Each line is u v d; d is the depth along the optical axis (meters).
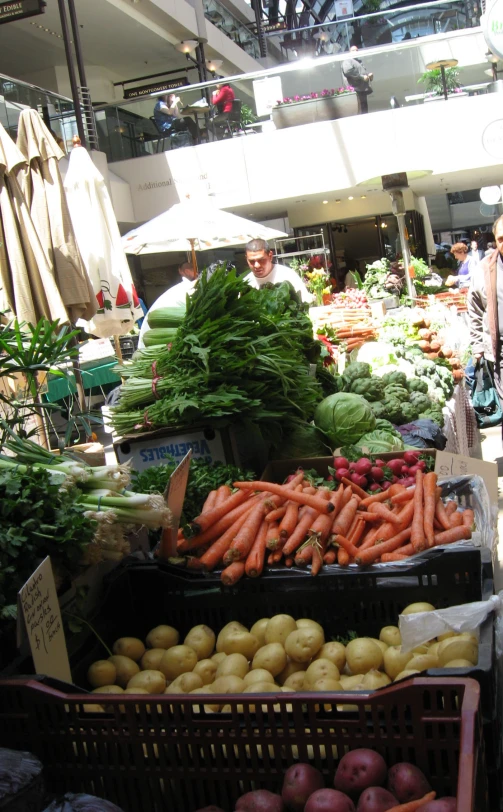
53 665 1.56
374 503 2.32
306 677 1.77
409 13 13.80
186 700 1.35
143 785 1.40
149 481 2.42
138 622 2.12
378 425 3.58
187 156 13.63
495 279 4.82
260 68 20.52
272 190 13.70
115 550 1.95
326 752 1.35
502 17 9.02
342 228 16.17
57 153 4.34
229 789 1.40
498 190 17.59
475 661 1.68
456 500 2.69
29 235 4.21
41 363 2.49
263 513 2.18
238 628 1.95
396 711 1.34
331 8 24.39
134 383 2.96
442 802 1.20
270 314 3.40
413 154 13.34
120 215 13.29
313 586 2.03
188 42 16.12
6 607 1.54
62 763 1.43
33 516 1.67
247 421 2.89
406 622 1.67
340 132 13.41
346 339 6.50
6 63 15.41
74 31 10.86
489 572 1.91
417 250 16.48
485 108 13.13
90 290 4.54
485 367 6.02
